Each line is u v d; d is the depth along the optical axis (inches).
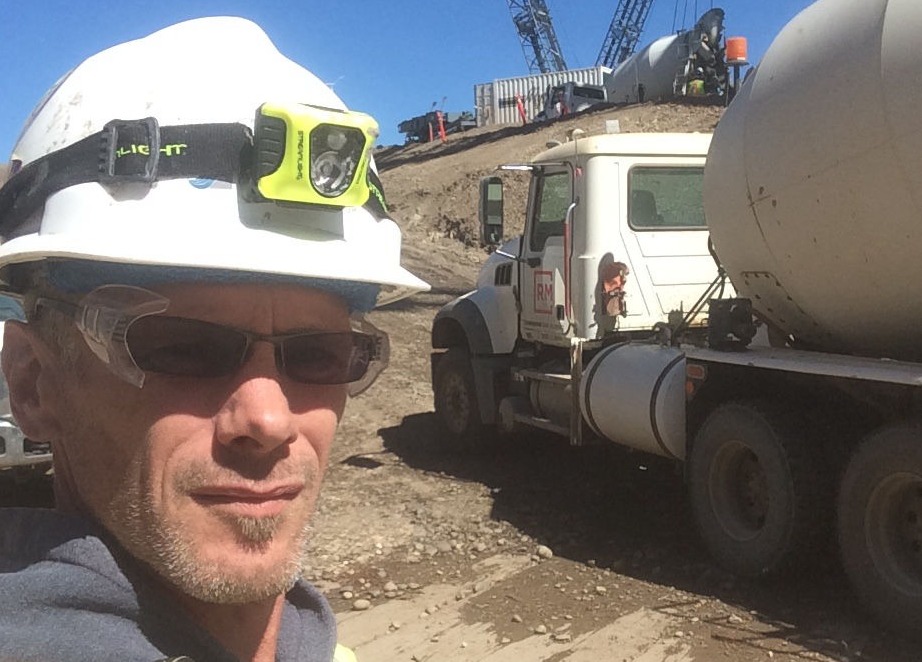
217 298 42.6
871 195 138.4
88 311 40.3
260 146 40.4
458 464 268.5
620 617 154.8
